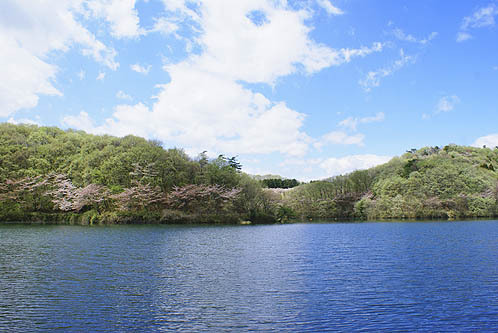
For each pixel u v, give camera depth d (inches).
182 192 3235.7
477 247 1448.1
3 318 594.6
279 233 2223.2
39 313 620.4
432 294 750.5
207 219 3253.0
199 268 1015.0
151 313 625.6
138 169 3270.2
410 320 595.5
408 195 4094.5
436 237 1863.9
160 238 1809.8
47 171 3395.7
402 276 917.8
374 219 4131.4
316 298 719.1
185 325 570.6
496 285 823.7
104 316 608.7
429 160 4795.8
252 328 559.8
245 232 2306.8
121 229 2386.8
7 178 3218.5
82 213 3154.5
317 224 3314.5
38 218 3036.4
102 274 919.7
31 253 1246.3
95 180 3240.7
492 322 587.5
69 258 1148.5
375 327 565.0
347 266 1056.8
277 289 788.0
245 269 1007.0
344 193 4655.5
